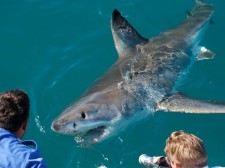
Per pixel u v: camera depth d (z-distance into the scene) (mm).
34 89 7148
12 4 8992
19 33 8336
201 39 8195
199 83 7215
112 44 8039
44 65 7633
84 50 7926
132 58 7133
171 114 6504
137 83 6574
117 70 6879
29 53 7906
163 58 7191
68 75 7414
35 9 8844
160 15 8820
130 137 6180
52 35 8281
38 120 6551
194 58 7676
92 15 8703
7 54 7902
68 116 5633
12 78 7418
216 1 9195
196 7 8766
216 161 6047
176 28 8070
